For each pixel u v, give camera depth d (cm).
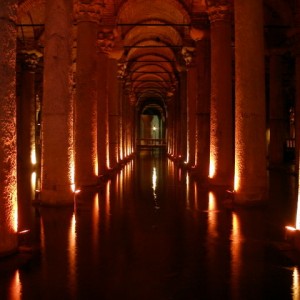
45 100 927
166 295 454
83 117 1268
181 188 1349
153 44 2750
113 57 2036
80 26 1275
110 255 598
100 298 446
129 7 1766
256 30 928
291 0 1593
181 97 2439
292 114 2569
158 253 608
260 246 644
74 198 976
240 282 492
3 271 527
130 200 1102
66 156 946
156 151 4494
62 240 681
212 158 1298
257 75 929
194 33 1636
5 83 561
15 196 588
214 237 701
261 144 945
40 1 1662
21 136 2008
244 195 950
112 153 2034
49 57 911
